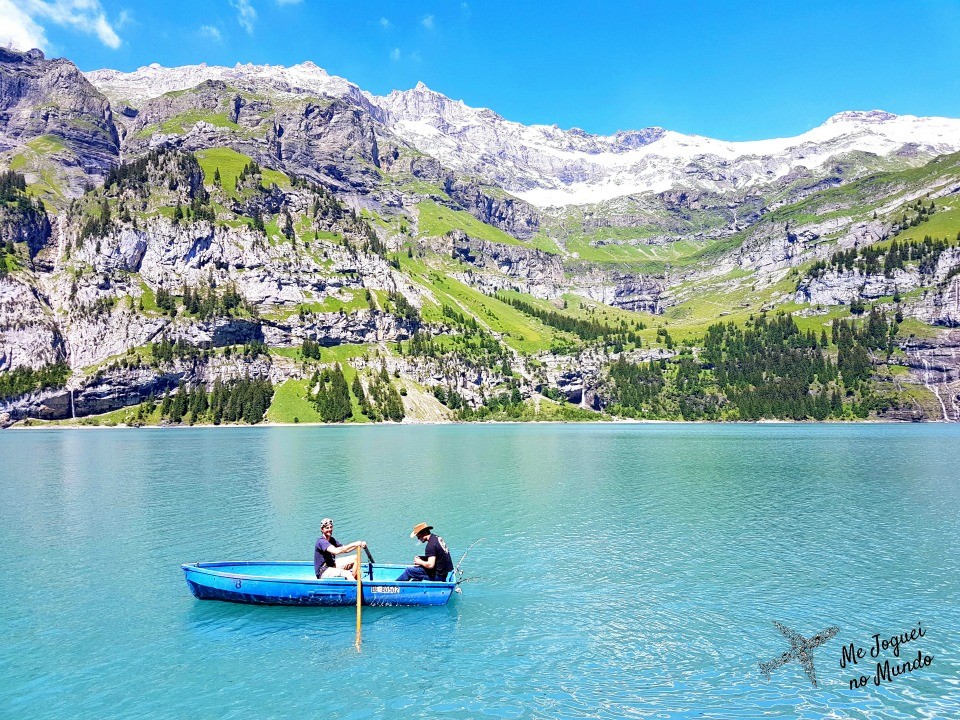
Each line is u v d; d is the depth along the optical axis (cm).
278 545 5000
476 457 12662
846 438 19425
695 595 3800
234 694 2648
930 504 6762
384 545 5047
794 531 5475
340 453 13762
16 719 2453
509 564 4472
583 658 2961
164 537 5266
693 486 8238
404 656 3003
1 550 4866
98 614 3534
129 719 2456
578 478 9112
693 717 2444
